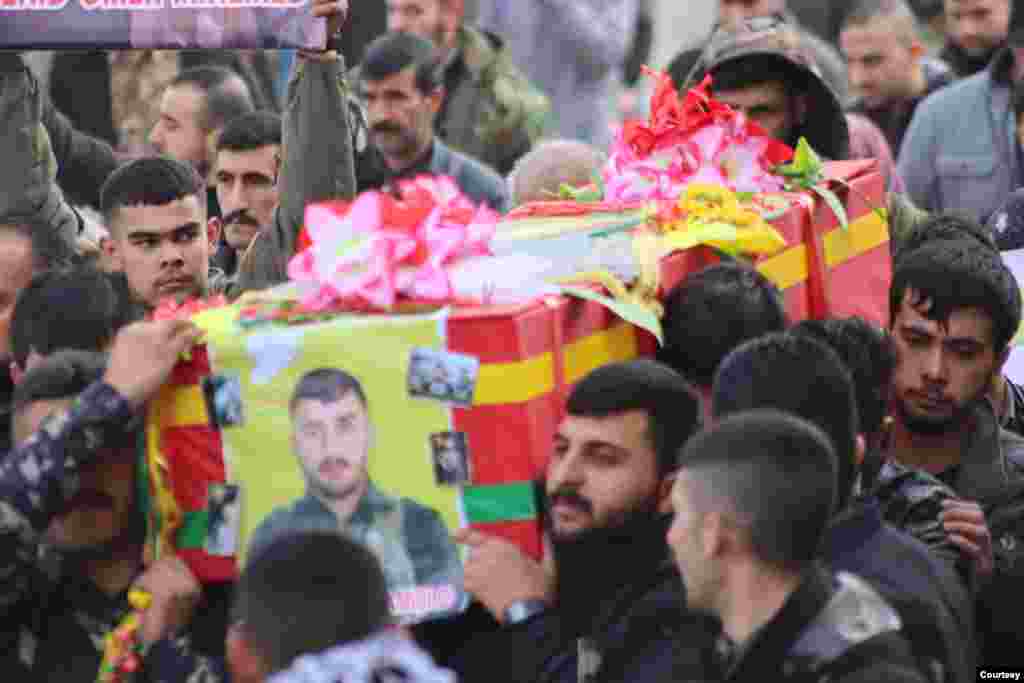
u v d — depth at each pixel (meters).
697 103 8.32
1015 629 7.82
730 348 6.95
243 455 6.36
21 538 6.31
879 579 6.31
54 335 7.48
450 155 12.91
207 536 6.42
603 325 6.80
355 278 6.39
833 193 8.29
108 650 6.45
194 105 12.02
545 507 6.37
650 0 21.31
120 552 6.67
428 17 14.24
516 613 6.22
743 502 5.68
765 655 5.71
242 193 10.48
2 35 7.70
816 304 8.04
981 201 13.04
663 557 6.38
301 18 7.69
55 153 11.54
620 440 6.30
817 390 6.40
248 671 5.58
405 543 6.30
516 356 6.21
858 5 14.69
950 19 15.31
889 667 5.61
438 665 6.79
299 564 5.52
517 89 14.38
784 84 9.66
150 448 6.41
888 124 14.76
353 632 5.46
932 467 8.05
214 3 7.68
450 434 6.25
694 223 7.59
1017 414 8.64
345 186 8.43
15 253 8.46
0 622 6.55
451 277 6.73
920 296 7.83
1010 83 12.95
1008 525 7.89
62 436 6.29
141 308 8.64
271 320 6.42
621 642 6.37
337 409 6.26
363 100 12.88
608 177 8.30
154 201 8.54
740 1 15.23
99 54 14.80
